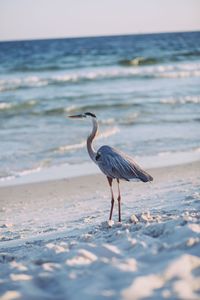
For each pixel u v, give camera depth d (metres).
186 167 16.23
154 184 13.82
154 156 18.23
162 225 6.17
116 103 30.19
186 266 4.09
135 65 55.16
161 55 61.12
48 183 15.07
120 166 8.62
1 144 20.84
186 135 21.78
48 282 4.20
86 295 3.66
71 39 130.62
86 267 4.52
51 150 19.66
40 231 9.16
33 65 55.81
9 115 28.03
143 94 34.03
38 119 26.78
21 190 14.39
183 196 10.80
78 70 50.91
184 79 41.75
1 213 11.95
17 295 3.90
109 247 5.14
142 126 24.17
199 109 28.19
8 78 45.41
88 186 14.50
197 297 3.45
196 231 5.27
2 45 101.69
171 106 29.36
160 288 3.68
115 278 3.97
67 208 11.79
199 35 120.12
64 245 6.11
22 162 17.94
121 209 10.47
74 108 28.78
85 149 19.88
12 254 6.58
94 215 10.21
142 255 4.62
